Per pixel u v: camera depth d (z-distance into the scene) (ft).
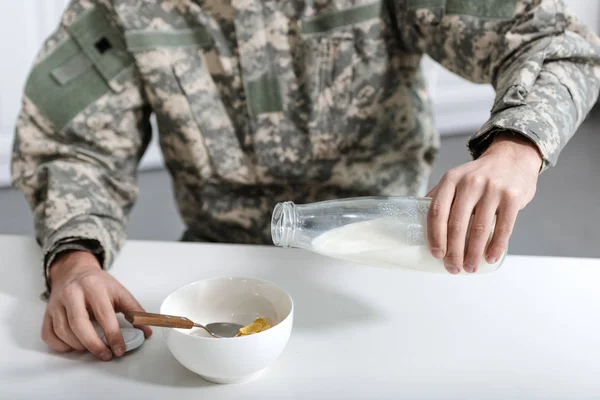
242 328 2.13
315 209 2.22
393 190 3.67
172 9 3.41
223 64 3.43
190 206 3.83
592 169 9.37
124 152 3.47
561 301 2.54
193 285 2.29
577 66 2.90
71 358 2.30
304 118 3.48
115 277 2.84
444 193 2.17
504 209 2.17
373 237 2.22
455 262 2.12
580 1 10.39
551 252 7.29
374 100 3.48
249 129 3.52
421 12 3.20
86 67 3.39
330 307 2.54
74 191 3.10
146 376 2.17
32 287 2.81
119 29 3.40
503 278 2.73
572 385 2.06
